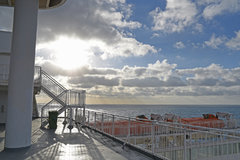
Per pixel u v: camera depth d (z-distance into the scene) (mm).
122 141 7727
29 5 7266
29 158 5773
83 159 5711
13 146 6770
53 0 9938
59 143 7766
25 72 7078
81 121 13633
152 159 5805
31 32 7277
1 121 15016
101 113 10422
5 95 15312
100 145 7500
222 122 15719
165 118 15711
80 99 13047
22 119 6934
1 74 14844
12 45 7188
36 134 9750
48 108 14336
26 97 7066
